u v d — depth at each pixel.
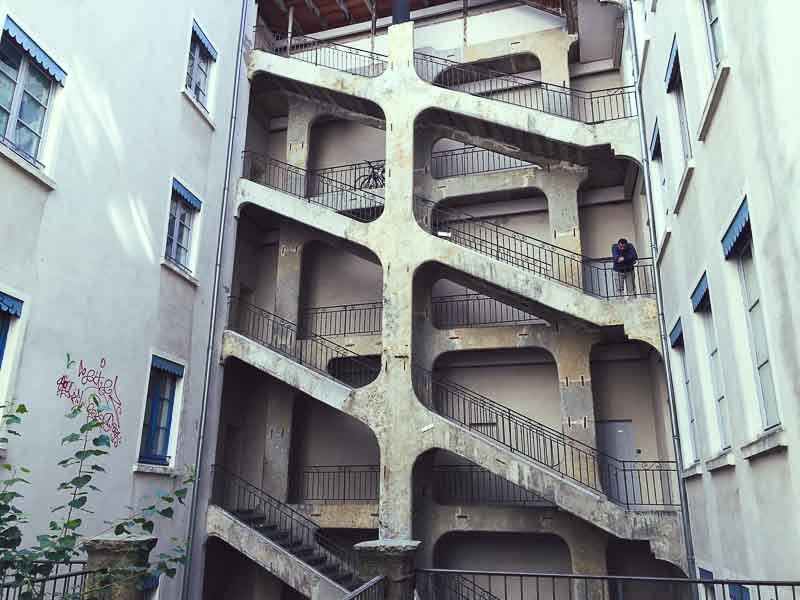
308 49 18.45
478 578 13.98
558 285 12.34
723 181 6.99
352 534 14.95
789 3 4.86
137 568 4.82
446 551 14.31
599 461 13.73
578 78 16.03
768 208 5.57
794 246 5.01
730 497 7.43
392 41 15.10
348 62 18.00
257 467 15.73
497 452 11.87
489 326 14.43
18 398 8.23
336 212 14.24
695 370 8.77
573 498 11.16
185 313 12.52
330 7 18.08
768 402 6.29
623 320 11.78
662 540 10.56
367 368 15.95
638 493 13.37
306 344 15.73
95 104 10.11
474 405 14.91
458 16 17.34
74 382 9.28
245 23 16.05
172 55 12.47
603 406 14.12
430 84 14.48
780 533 5.74
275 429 15.48
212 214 13.80
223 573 14.98
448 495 14.49
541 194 15.47
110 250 10.30
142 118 11.37
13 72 8.58
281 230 16.75
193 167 13.11
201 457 12.68
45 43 9.05
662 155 10.33
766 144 5.53
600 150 13.28
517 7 16.86
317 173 17.73
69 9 9.62
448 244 13.30
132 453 10.49
